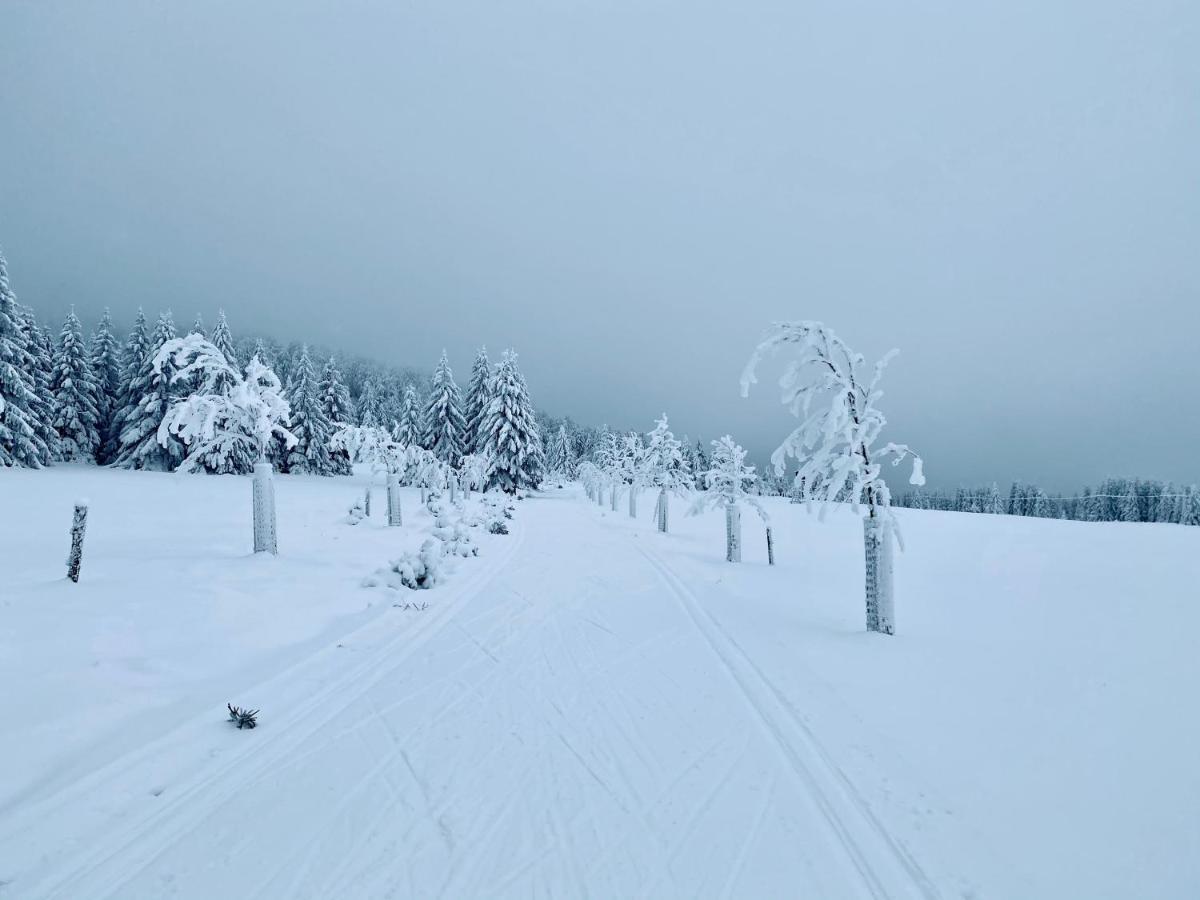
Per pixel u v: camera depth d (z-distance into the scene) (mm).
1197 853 3424
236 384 11609
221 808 3990
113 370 45844
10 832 3566
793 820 3898
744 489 17188
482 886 3266
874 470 8594
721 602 10641
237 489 28438
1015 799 4078
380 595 10055
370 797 4164
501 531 20844
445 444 46594
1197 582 11906
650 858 3512
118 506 19109
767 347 9078
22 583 7875
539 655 7426
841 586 13109
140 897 3152
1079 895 3137
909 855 3508
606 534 22391
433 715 5578
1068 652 7410
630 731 5266
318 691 6047
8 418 32438
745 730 5273
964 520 27688
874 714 5551
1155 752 4691
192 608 7570
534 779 4445
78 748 4492
